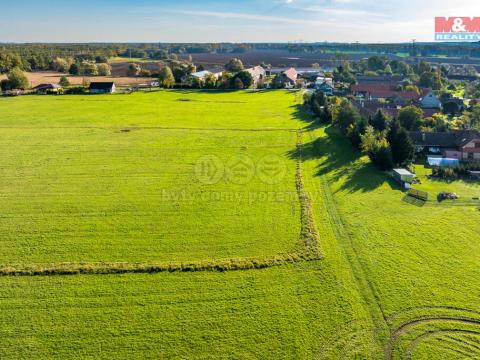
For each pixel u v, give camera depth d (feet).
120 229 119.65
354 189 150.71
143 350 73.77
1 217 127.54
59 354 72.59
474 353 72.74
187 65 624.59
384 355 72.69
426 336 76.89
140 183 156.97
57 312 83.30
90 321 80.79
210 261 101.55
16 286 91.86
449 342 75.36
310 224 121.19
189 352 73.41
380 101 331.98
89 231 118.52
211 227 120.88
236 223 123.44
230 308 84.89
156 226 121.60
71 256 104.58
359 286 92.07
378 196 143.74
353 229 119.14
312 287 91.81
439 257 103.50
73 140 219.61
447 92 384.88
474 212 129.49
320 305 85.71
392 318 81.71
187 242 112.06
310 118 282.15
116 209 133.49
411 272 97.04
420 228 119.14
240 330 78.64
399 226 120.57
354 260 102.47
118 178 162.20
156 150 200.95
